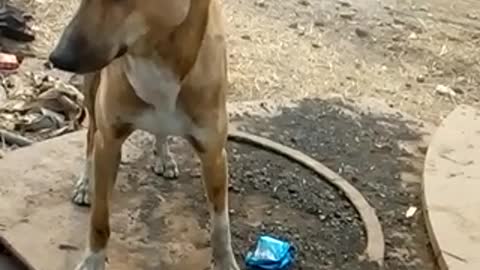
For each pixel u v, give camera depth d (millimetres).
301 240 2658
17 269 2572
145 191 2783
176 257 2551
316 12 4285
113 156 2348
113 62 2232
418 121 3287
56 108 3291
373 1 4441
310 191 2846
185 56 2193
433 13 4371
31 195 2734
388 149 3094
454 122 3158
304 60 3895
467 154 2992
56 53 2045
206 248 2590
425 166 2928
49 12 4012
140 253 2555
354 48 4027
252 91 3619
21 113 3270
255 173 2900
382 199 2854
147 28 2104
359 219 2748
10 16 3744
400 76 3846
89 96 2545
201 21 2184
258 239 2637
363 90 3707
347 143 3105
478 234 2658
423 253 2658
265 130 3135
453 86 3807
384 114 3303
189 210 2725
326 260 2596
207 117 2291
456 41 4145
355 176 2943
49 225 2627
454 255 2582
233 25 4113
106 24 2047
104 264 2449
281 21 4184
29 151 2906
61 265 2500
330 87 3705
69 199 2725
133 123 2309
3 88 3395
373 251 2623
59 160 2879
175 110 2271
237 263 2557
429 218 2711
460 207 2754
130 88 2248
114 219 2664
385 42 4090
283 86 3678
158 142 2805
